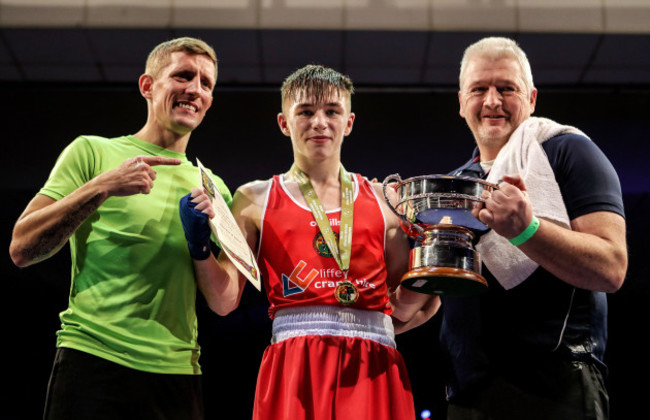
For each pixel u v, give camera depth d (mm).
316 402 2256
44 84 6625
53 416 2408
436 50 6219
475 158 2904
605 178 2400
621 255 2240
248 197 2631
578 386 2312
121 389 2447
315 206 2549
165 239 2646
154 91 2910
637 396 7430
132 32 6086
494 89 2705
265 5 6047
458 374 2531
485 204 2199
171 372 2539
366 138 6699
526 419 2342
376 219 2572
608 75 6402
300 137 2592
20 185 6672
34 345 7793
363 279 2451
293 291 2432
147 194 2715
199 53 2932
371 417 2273
